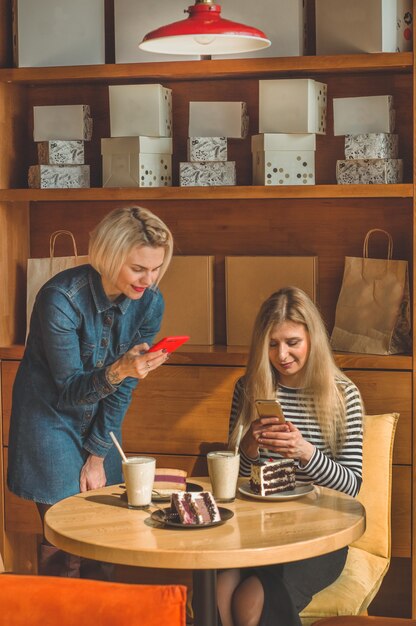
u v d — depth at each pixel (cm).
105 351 280
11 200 360
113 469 291
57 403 275
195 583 225
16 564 371
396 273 336
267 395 278
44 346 270
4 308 369
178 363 342
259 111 339
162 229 265
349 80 355
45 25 352
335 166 360
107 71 346
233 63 336
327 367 275
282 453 253
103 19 351
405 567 355
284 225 366
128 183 349
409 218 355
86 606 160
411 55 322
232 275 359
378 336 335
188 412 343
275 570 249
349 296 345
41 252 386
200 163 345
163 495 247
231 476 243
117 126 348
